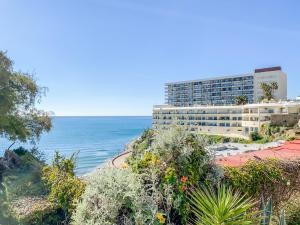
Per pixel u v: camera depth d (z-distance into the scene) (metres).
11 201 6.24
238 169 6.18
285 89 115.69
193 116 79.62
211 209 4.16
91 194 5.02
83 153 62.41
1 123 16.17
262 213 4.96
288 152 9.04
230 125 71.81
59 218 5.93
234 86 124.69
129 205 4.92
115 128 172.00
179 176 5.55
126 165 5.94
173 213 5.23
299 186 6.92
